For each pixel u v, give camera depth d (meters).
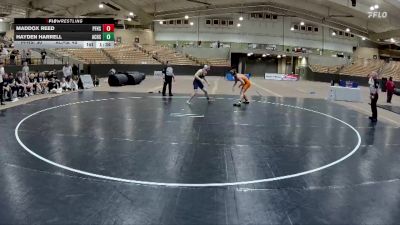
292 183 5.93
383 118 13.78
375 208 4.98
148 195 5.26
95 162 6.87
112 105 14.91
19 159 6.97
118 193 5.31
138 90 21.89
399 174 6.59
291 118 12.88
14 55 25.95
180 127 10.53
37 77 18.95
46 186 5.54
